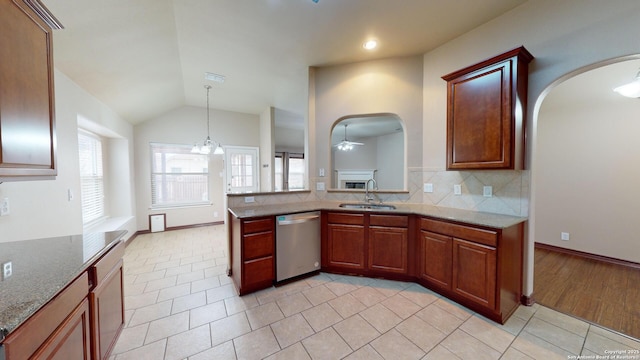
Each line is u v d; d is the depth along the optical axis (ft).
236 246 8.19
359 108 10.28
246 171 19.15
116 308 5.20
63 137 7.43
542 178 12.01
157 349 5.31
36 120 3.90
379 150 26.76
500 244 6.02
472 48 8.07
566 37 6.17
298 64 10.52
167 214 16.39
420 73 9.62
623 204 9.98
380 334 5.81
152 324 6.19
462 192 8.54
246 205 9.46
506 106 6.50
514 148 6.44
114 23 6.71
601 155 10.48
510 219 6.77
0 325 2.26
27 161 3.68
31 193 5.97
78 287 3.62
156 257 11.26
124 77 9.68
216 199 18.17
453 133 7.71
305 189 10.96
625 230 9.92
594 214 10.64
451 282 7.16
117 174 14.03
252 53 9.62
